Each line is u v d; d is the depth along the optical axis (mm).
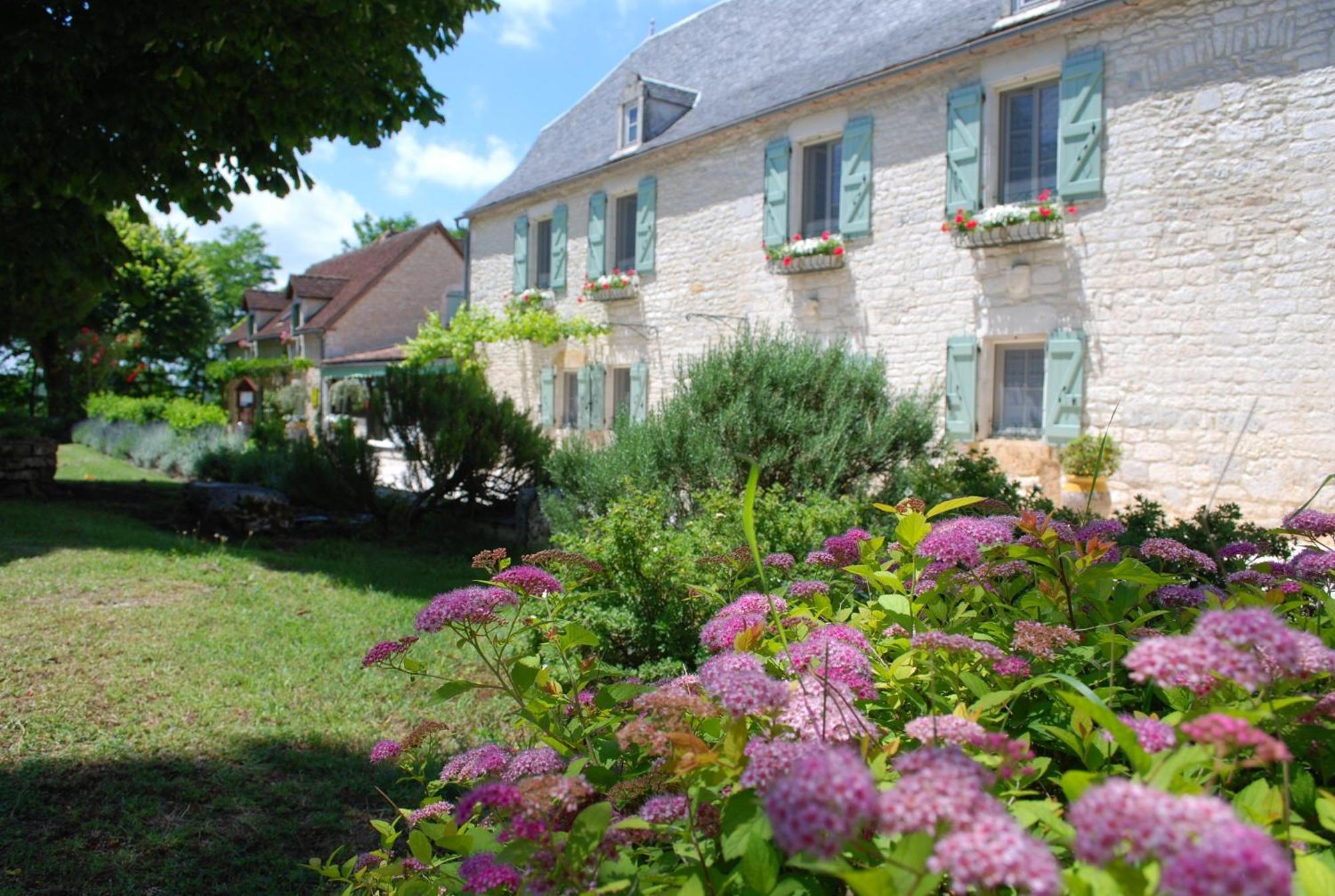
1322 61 8086
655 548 4512
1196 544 3857
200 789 3746
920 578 2242
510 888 1530
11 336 17391
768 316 13008
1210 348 8820
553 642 2773
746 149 13297
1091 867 1056
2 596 6719
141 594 7074
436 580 8367
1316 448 8164
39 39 5750
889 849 1223
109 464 19969
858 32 13070
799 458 6637
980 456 6453
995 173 10445
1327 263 8094
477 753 2004
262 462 13906
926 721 1395
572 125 19125
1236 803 1222
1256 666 1085
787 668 1814
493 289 19000
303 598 7234
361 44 7355
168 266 32375
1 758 3932
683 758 1385
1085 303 9680
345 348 27906
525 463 11336
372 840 3385
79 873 3086
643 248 14977
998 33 10109
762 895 1239
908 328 11305
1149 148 9172
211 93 6988
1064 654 1962
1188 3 8867
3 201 6926
